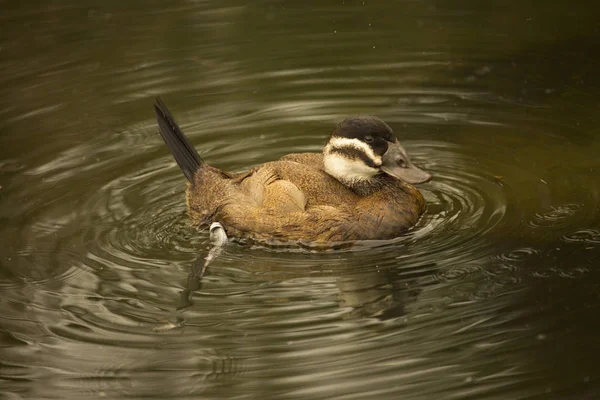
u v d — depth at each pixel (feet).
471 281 30.37
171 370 26.66
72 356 27.50
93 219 36.19
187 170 37.24
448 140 42.42
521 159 39.99
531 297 29.01
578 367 25.49
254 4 60.75
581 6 57.16
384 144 34.32
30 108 46.21
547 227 33.68
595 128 42.29
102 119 45.06
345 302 29.68
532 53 50.98
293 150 41.98
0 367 27.04
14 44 54.19
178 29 56.59
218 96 47.57
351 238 33.06
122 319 29.32
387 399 24.77
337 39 54.44
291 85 48.70
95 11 59.72
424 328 27.89
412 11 58.44
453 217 35.37
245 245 34.04
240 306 29.76
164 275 32.01
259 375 26.16
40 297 30.66
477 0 59.67
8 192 38.11
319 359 26.68
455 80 48.47
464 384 25.23
